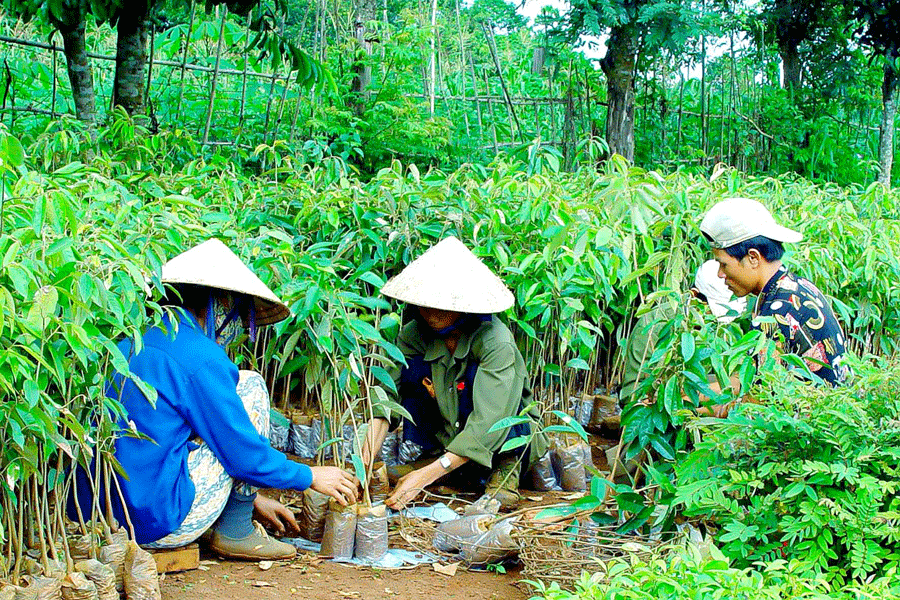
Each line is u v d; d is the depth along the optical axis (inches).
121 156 184.1
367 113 281.3
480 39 450.0
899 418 87.4
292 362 123.4
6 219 93.2
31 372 82.3
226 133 265.3
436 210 149.2
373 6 285.4
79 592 87.1
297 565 111.4
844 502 83.5
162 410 100.0
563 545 101.6
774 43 416.5
